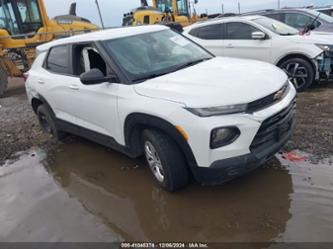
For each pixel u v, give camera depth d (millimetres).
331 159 3854
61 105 4898
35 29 11641
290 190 3387
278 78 3465
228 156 2963
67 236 3145
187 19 18047
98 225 3260
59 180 4293
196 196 3488
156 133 3377
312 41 6543
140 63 3924
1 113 8016
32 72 5617
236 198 3375
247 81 3232
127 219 3299
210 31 7980
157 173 3631
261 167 3865
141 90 3463
